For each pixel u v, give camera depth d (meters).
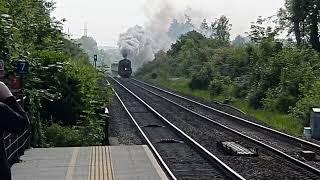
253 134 34.22
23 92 19.52
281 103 48.31
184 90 88.00
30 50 27.66
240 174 20.52
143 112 48.84
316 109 33.53
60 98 26.75
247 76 66.31
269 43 65.88
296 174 20.69
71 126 28.27
